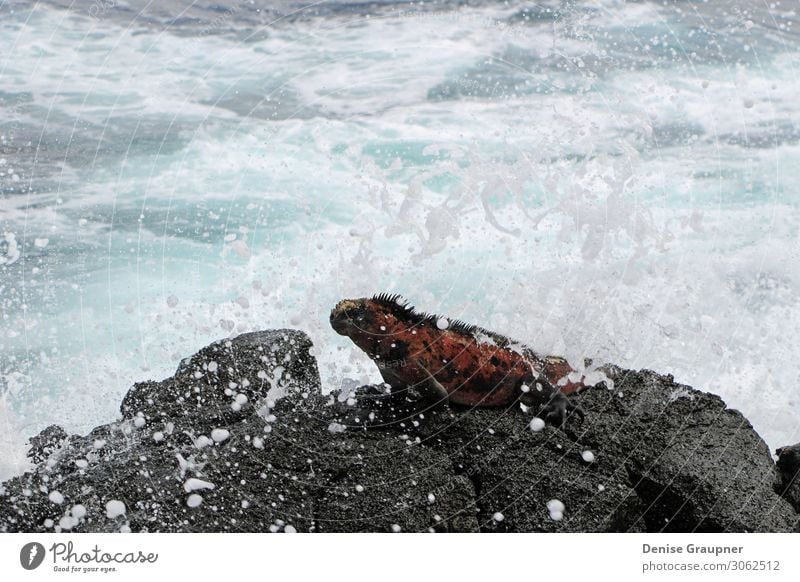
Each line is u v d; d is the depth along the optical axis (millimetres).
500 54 15961
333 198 12328
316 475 5168
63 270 11148
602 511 5000
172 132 14852
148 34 18156
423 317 5676
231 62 16938
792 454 5570
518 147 12484
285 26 18469
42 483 5199
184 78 16766
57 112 15625
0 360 8930
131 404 5969
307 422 5629
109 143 14461
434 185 12203
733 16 17734
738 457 5434
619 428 5566
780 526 5000
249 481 5125
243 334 6504
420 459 5281
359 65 16266
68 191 13289
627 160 7078
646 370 6137
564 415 5605
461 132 13445
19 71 16734
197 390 6000
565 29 16953
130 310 8391
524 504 5016
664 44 15500
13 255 11555
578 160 11062
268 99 15797
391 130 14078
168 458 5316
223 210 12430
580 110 13984
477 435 5480
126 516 4875
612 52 16094
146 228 12000
